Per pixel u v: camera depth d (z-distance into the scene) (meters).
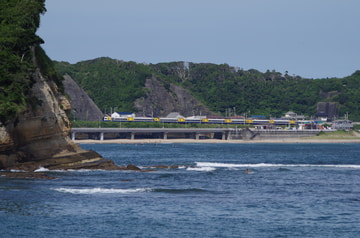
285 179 169.38
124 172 176.88
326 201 124.00
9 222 95.38
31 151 171.62
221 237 89.50
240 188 143.75
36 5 188.38
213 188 142.38
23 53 177.88
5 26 178.38
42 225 94.12
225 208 112.38
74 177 156.75
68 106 189.38
